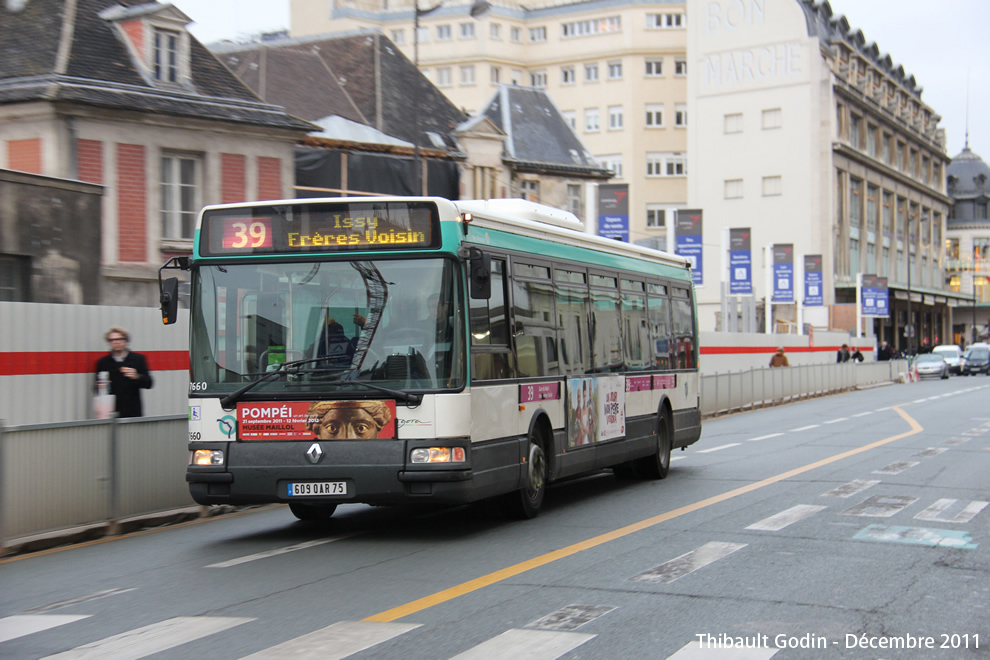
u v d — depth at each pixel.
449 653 5.94
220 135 28.42
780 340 44.09
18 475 9.98
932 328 98.75
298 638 6.31
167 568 8.92
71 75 25.97
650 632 6.39
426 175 38.22
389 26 94.44
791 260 52.28
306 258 10.00
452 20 93.88
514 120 44.62
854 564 8.52
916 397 40.19
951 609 7.00
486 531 10.64
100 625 6.81
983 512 11.40
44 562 9.40
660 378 15.45
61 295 20.27
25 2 27.47
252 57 39.59
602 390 13.26
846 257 76.50
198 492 10.03
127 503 11.36
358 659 5.84
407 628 6.53
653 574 8.16
